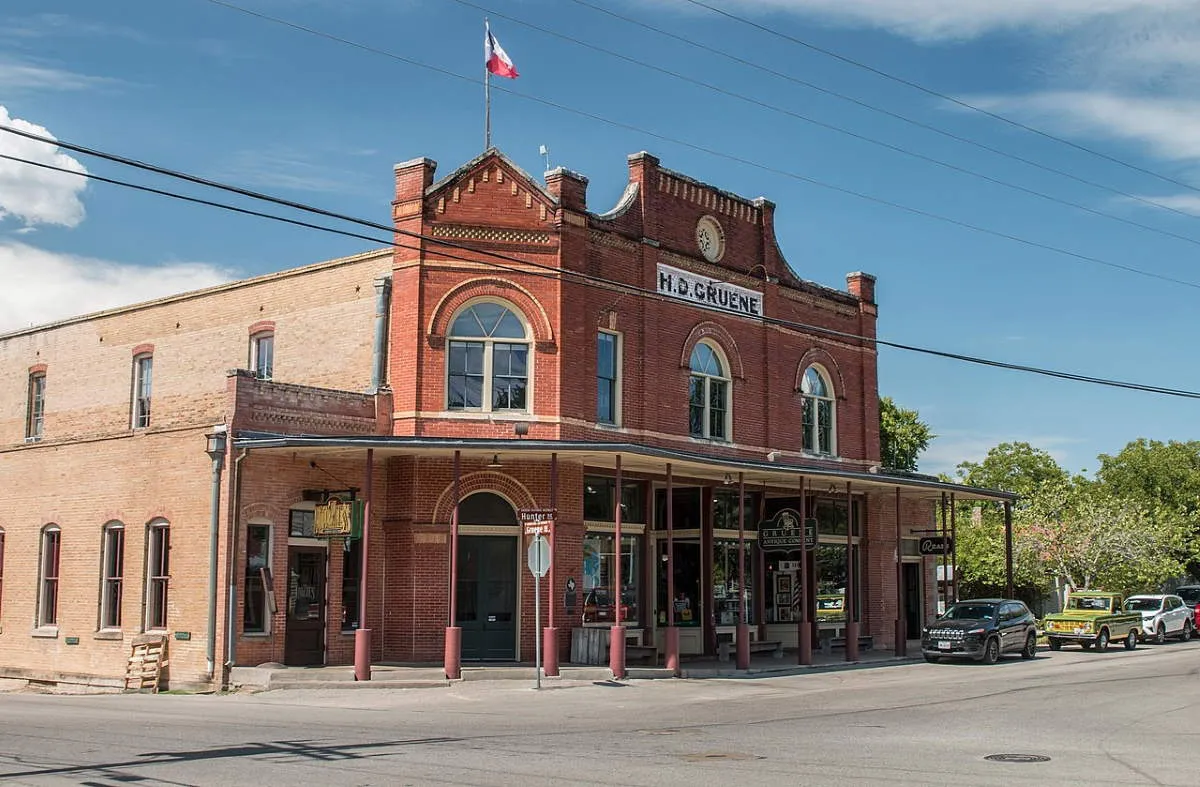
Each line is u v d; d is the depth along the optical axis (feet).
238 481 76.23
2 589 93.81
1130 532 158.30
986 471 214.28
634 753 43.37
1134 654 112.88
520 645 82.79
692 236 99.09
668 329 95.55
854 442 115.03
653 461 83.05
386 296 86.79
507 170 86.43
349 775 37.65
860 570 115.55
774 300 106.32
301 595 79.46
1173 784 37.22
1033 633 105.60
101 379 107.45
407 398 83.20
